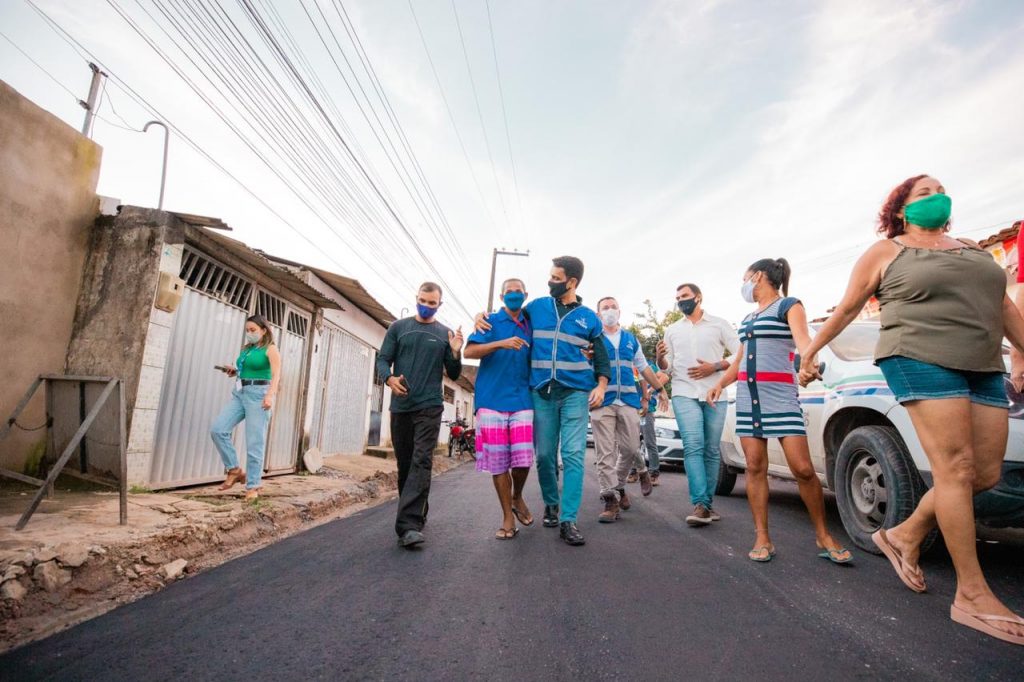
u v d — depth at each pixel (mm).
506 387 3957
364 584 2832
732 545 3705
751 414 3383
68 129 4926
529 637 2158
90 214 5137
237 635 2178
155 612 2449
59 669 1879
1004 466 2930
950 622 2309
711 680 1812
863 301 2680
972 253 2449
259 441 5000
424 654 2006
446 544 3719
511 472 4113
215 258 5992
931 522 2689
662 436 10664
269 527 4340
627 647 2066
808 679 1815
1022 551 3574
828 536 3303
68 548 2684
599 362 3992
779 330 3383
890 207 2707
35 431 4586
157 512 3803
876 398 3596
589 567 3139
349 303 10766
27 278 4582
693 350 4746
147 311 4926
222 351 6203
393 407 4062
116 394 3592
